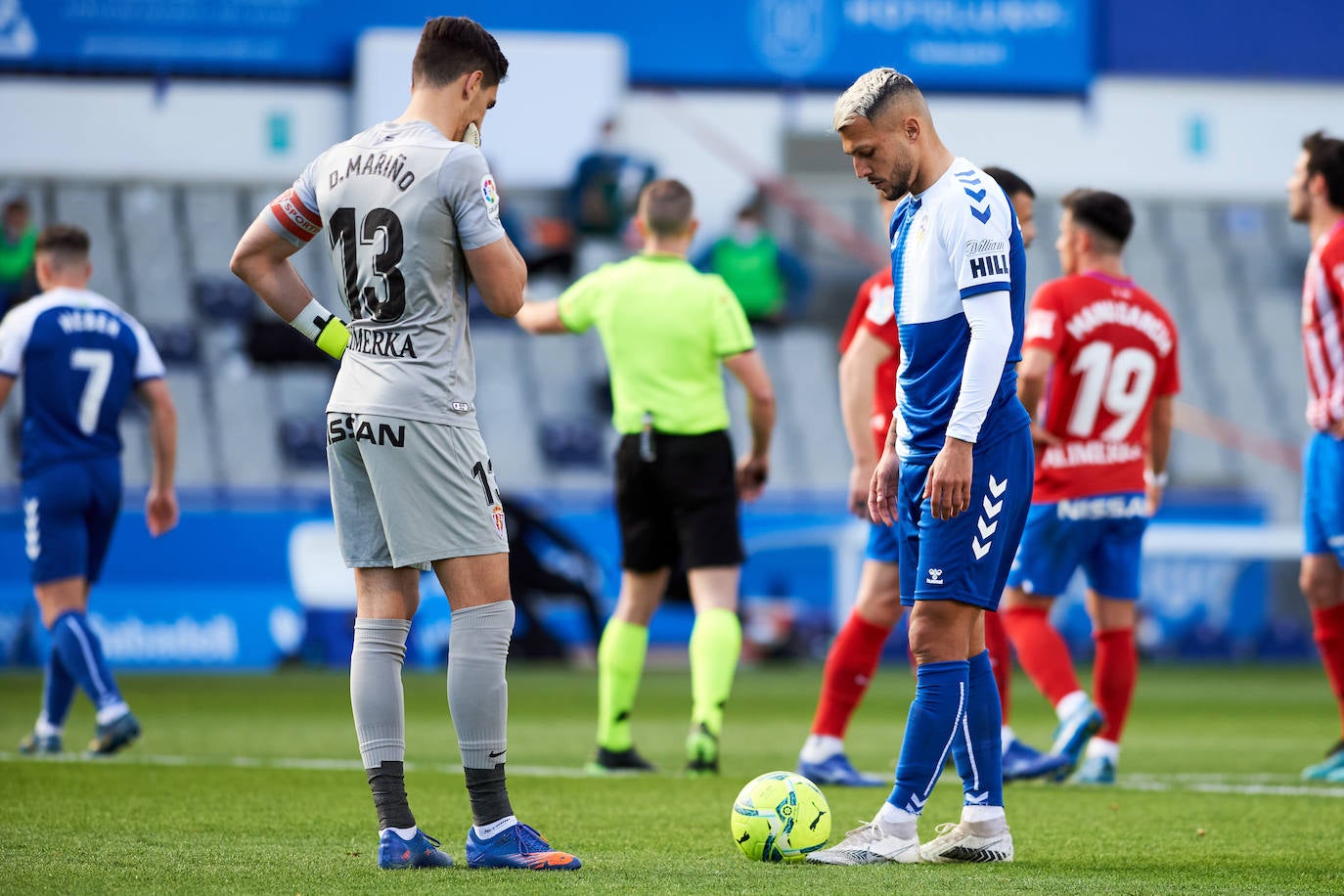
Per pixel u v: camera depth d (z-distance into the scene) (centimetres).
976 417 1227
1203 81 6769
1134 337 2042
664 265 2147
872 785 1988
